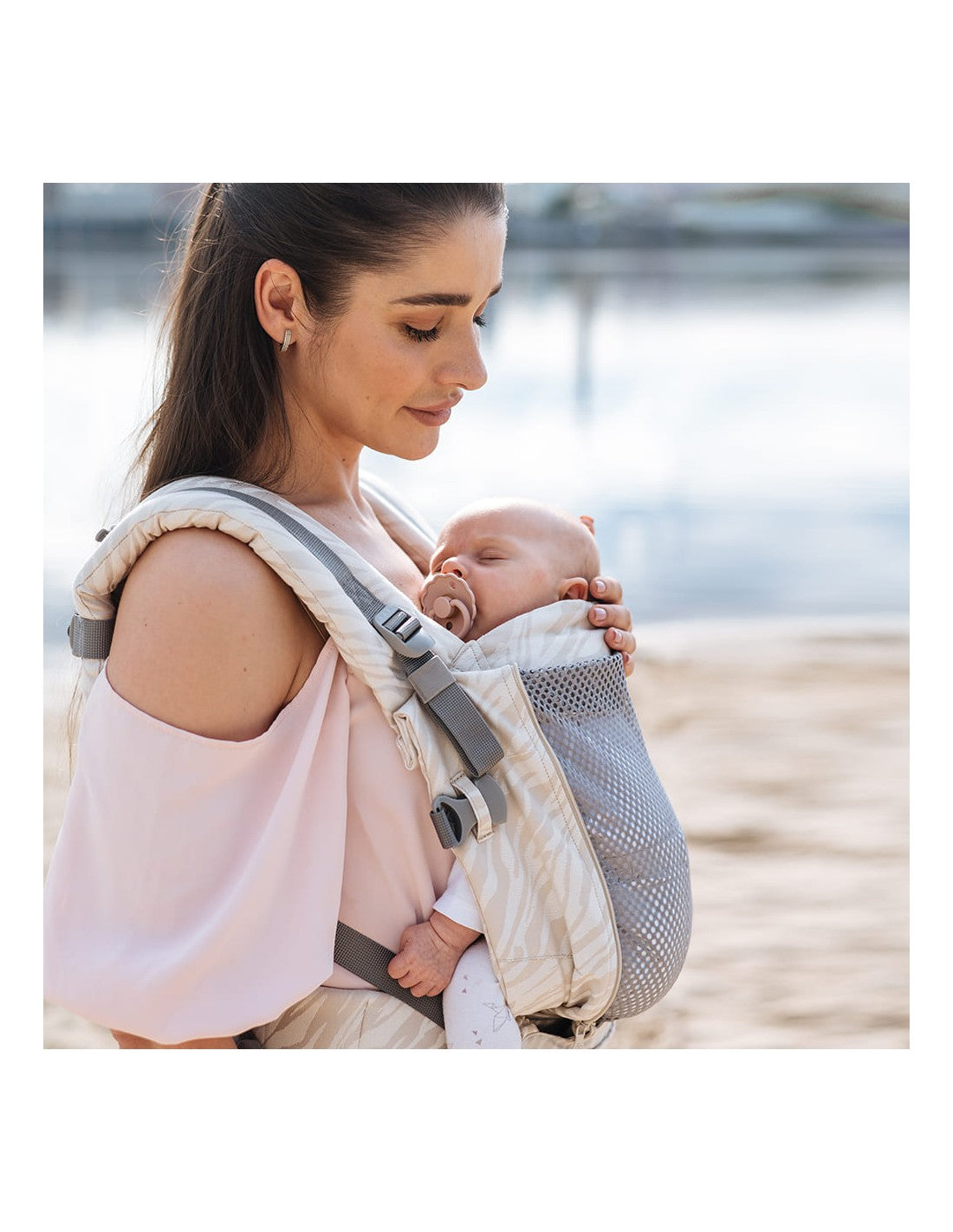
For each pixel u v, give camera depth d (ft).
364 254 4.84
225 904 4.57
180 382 5.30
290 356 5.21
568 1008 5.07
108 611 4.94
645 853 5.07
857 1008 11.74
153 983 4.51
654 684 19.57
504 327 46.50
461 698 4.79
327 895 4.73
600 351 42.37
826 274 62.80
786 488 28.86
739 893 13.97
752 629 21.79
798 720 18.40
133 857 4.61
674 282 60.13
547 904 4.87
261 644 4.69
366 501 5.93
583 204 76.64
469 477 28.27
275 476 5.25
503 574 5.54
